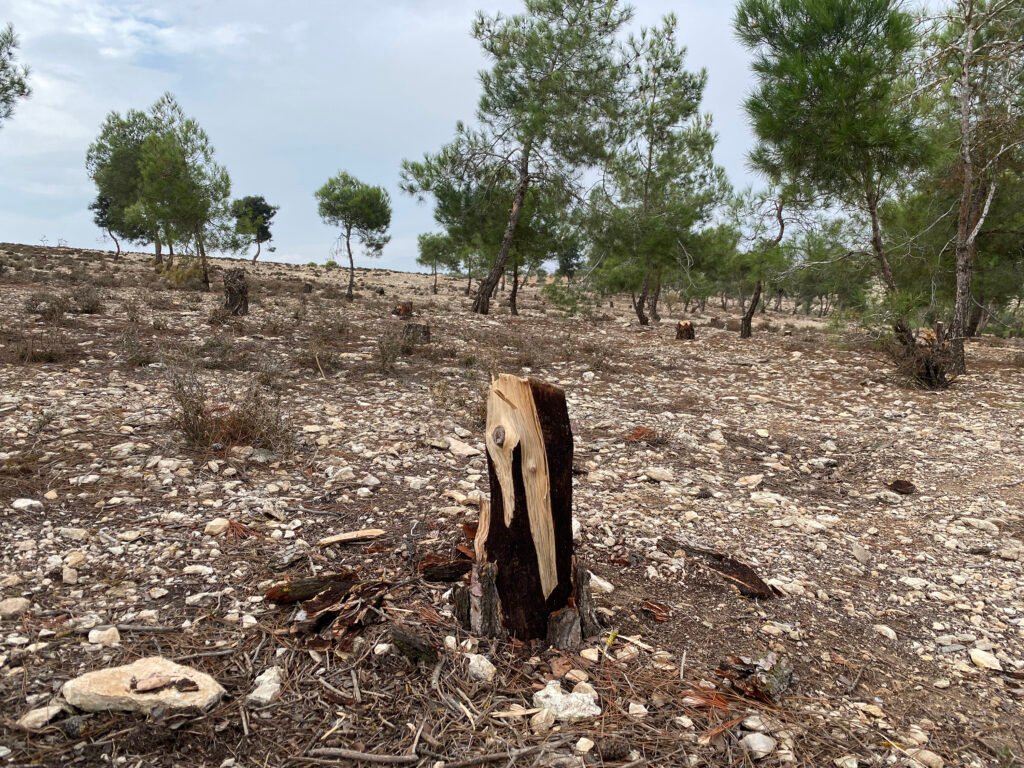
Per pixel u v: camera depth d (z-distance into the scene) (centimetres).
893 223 1496
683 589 393
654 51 2145
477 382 945
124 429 586
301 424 659
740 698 292
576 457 654
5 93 1688
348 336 1331
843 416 950
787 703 294
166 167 2250
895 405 1043
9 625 295
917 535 533
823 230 1538
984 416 966
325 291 2648
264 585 348
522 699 277
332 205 2289
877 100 1188
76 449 527
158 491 461
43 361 848
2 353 862
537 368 1200
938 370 1195
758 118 1245
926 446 797
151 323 1223
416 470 558
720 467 677
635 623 346
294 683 273
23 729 231
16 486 442
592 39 2052
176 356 872
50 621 301
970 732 289
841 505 595
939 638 371
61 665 270
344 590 336
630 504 530
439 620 323
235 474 507
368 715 259
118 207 3644
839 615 387
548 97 2050
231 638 300
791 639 352
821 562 460
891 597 419
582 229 2228
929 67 1308
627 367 1289
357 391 847
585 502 522
